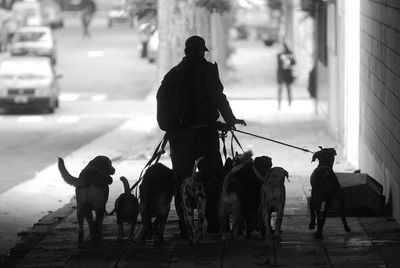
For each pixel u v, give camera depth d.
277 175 12.88
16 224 16.17
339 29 25.56
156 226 13.02
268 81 50.94
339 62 25.59
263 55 68.56
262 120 34.09
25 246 13.66
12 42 63.00
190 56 13.59
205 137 13.56
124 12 31.92
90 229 13.16
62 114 38.62
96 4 110.25
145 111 39.16
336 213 15.07
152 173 13.04
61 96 45.75
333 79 27.91
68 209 17.09
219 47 48.41
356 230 14.01
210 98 13.48
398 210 14.41
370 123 18.36
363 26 19.98
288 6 61.94
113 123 34.94
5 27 66.94
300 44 50.38
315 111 35.72
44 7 87.12
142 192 13.00
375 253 12.38
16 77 38.97
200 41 13.56
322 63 33.06
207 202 13.45
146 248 12.95
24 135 31.38
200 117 13.53
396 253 12.35
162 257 12.40
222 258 12.27
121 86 49.66
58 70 57.81
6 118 37.34
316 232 13.52
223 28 49.31
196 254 12.52
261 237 13.57
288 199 17.06
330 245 12.94
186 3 26.83
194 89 13.51
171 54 26.91
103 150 26.62
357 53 22.34
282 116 35.47
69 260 12.34
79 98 44.84
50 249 13.10
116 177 20.94
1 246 14.15
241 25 84.75
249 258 12.24
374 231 13.90
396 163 14.62
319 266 11.69
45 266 12.02
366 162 19.08
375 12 17.61
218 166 13.66
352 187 15.04
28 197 19.17
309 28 49.97
